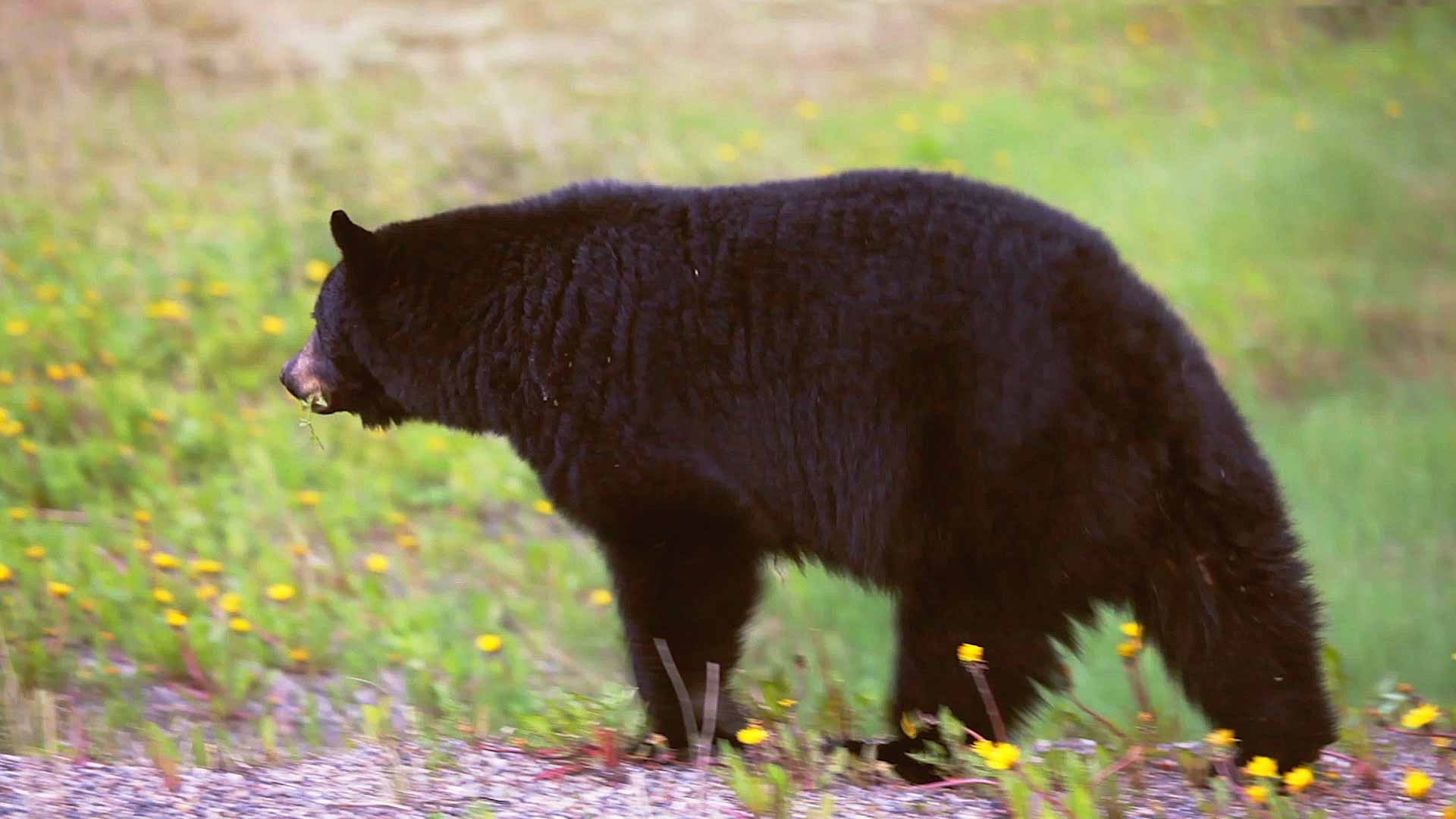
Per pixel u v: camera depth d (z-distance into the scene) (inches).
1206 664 280.1
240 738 386.0
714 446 297.0
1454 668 444.1
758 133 859.4
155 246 680.4
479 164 780.6
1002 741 286.0
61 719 375.6
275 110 833.5
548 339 307.4
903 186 292.0
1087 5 1133.1
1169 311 285.1
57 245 669.3
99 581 453.1
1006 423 272.7
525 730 320.8
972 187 291.0
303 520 528.7
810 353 288.5
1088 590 279.6
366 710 322.3
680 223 302.8
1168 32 1086.4
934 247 283.4
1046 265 278.4
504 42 991.0
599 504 305.6
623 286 302.2
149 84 866.1
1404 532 529.7
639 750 309.7
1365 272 751.1
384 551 525.3
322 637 446.9
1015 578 278.4
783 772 265.3
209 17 991.0
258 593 465.4
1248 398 645.9
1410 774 290.4
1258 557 275.4
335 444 586.9
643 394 298.4
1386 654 452.1
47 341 606.2
